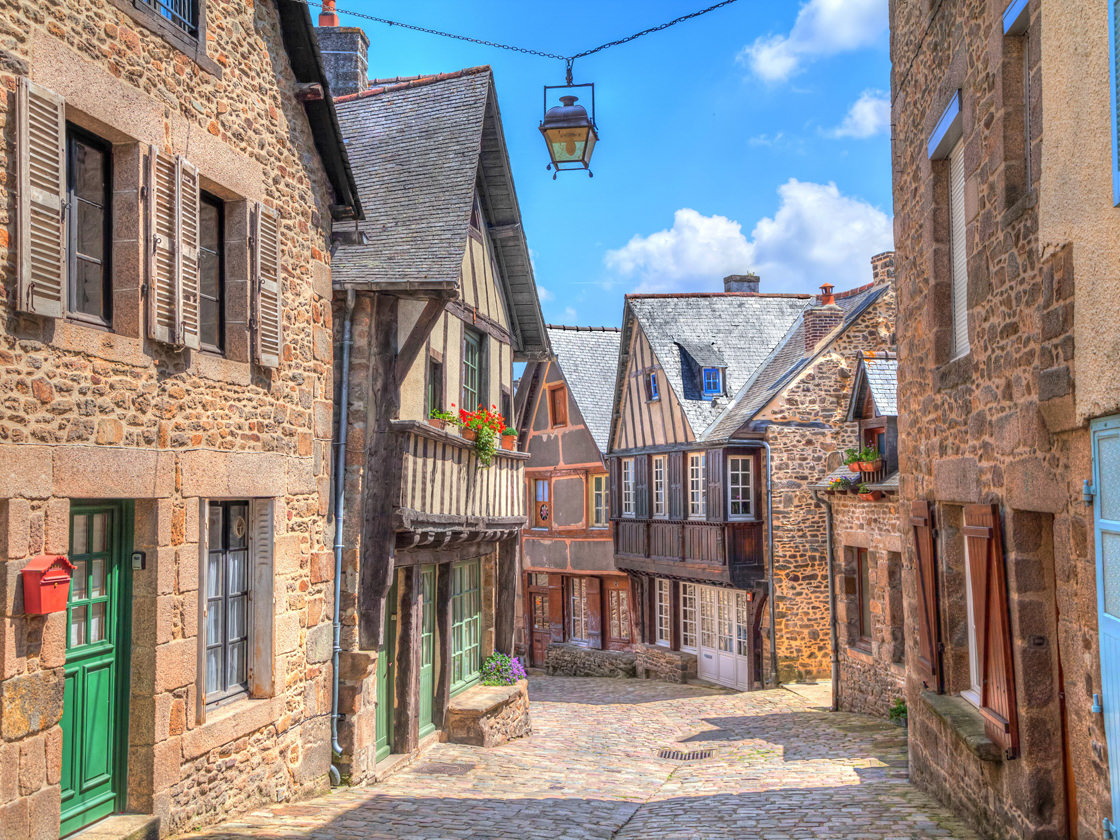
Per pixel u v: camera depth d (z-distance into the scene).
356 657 8.42
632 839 6.88
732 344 20.39
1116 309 3.89
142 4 5.68
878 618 13.18
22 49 4.69
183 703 6.02
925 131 7.46
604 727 14.07
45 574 4.71
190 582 6.10
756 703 15.64
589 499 22.44
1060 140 4.45
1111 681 4.06
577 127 7.89
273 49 7.38
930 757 7.62
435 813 7.50
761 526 17.11
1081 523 4.41
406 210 9.81
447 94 11.33
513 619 13.07
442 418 9.91
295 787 7.63
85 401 5.16
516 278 12.82
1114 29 3.82
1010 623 5.36
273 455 7.20
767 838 6.44
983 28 5.86
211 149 6.39
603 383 23.55
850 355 17.31
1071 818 5.04
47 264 4.80
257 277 6.86
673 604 19.92
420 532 9.12
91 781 5.52
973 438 6.25
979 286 6.04
